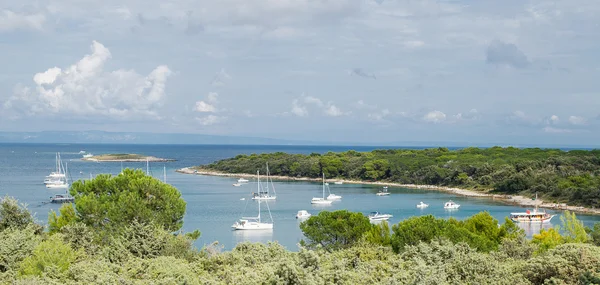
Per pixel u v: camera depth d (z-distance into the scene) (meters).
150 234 35.47
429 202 145.88
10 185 179.25
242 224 100.62
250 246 31.50
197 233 48.41
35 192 158.88
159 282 23.98
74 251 34.09
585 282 23.47
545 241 51.53
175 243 35.81
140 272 27.52
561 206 131.50
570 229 56.75
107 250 33.69
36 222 44.97
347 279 23.33
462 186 175.62
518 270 26.94
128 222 43.59
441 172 184.00
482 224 58.12
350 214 56.88
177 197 49.09
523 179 153.75
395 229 51.94
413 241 47.00
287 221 112.88
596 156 172.75
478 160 194.88
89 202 45.00
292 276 21.16
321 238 54.81
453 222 59.38
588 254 25.81
